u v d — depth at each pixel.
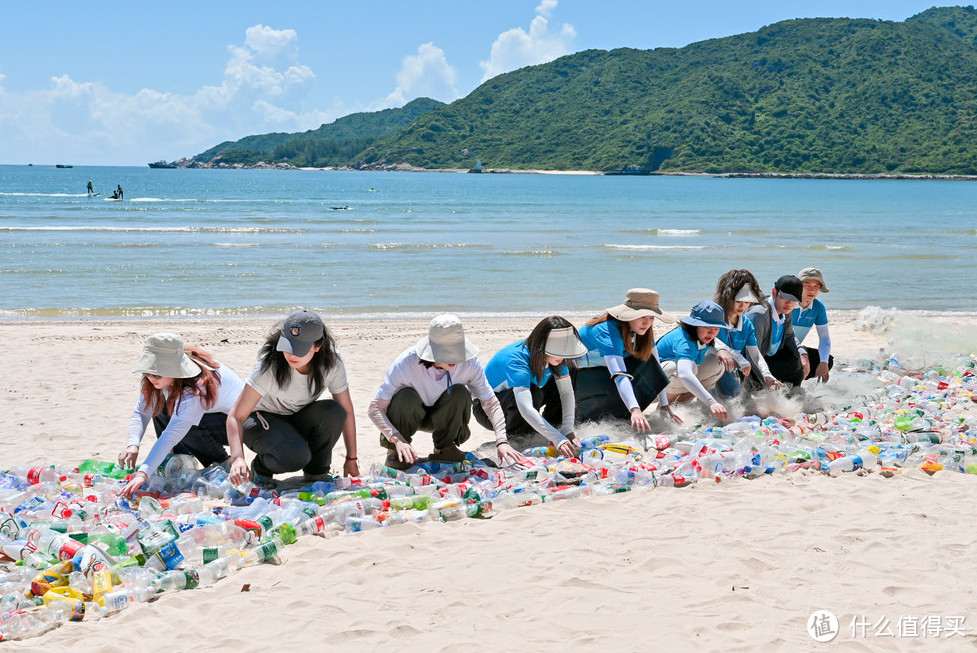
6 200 58.47
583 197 81.25
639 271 21.97
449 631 3.80
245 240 29.30
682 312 16.08
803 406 7.80
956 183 178.88
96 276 19.58
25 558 4.54
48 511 5.12
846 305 17.36
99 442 7.19
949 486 5.74
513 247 28.20
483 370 6.54
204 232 32.72
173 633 3.83
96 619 4.00
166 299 16.77
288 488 5.80
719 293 7.50
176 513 5.20
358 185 122.56
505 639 3.73
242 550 4.66
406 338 12.79
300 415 5.81
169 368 5.45
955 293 19.00
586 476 5.79
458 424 6.20
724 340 7.52
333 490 5.54
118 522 4.98
